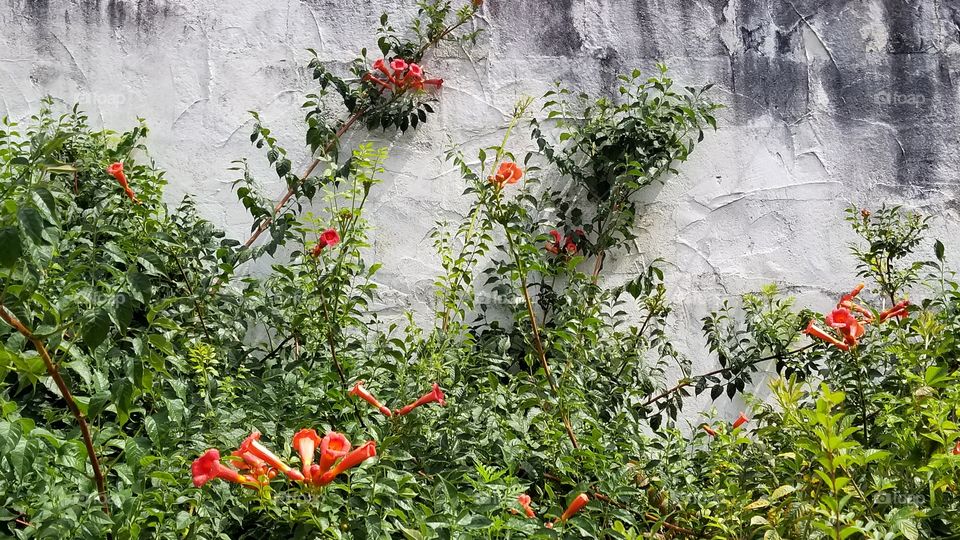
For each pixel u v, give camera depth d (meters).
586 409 3.88
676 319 5.14
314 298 4.25
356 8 5.16
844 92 5.27
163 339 2.44
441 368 3.81
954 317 4.19
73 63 4.96
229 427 3.26
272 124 5.09
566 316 4.54
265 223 4.93
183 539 2.65
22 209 2.00
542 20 5.23
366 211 5.07
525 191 5.05
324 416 3.67
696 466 3.88
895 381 3.93
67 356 2.69
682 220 5.18
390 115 5.07
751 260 5.18
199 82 5.04
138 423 3.49
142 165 4.83
